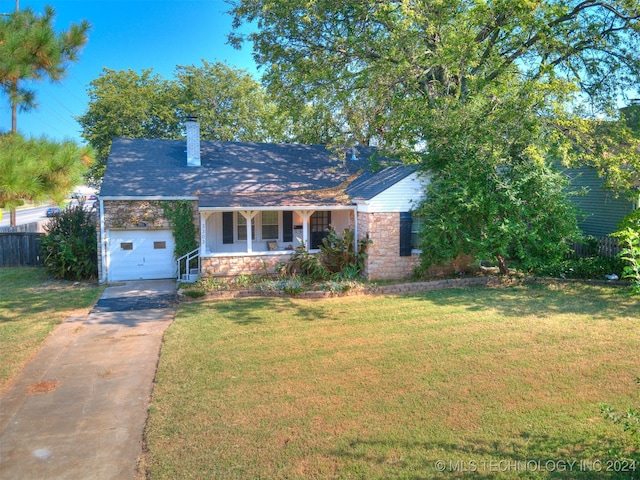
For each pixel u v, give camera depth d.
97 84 33.38
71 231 15.88
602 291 11.98
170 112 33.75
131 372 7.15
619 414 5.25
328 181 17.42
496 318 9.64
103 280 15.02
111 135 32.72
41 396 6.29
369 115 14.82
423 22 13.93
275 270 14.35
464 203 12.87
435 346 7.92
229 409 5.71
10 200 5.28
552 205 12.95
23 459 4.75
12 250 18.14
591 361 7.03
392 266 14.45
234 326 9.44
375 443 4.85
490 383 6.29
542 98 11.88
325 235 18.20
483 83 13.41
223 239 17.16
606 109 15.12
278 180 17.02
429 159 13.97
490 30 15.11
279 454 4.69
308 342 8.31
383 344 8.11
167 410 5.72
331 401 5.87
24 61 6.50
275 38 16.30
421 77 15.47
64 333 9.27
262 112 33.38
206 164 17.64
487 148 12.78
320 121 16.67
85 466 4.61
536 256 13.54
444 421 5.27
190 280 14.42
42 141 5.71
